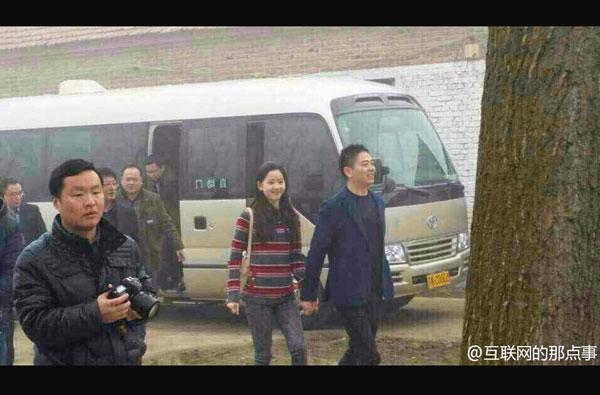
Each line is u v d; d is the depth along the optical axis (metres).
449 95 12.55
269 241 6.04
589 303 3.92
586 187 3.88
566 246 3.90
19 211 9.53
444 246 9.71
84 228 4.05
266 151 9.97
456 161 12.43
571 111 3.87
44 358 4.09
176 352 8.82
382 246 6.00
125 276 4.16
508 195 4.00
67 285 4.01
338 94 9.80
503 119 4.01
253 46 14.10
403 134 9.88
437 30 12.70
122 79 15.17
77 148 11.41
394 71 12.95
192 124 10.52
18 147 11.83
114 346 4.08
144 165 10.80
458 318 9.39
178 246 9.59
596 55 3.88
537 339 3.95
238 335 9.62
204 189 10.33
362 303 5.91
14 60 16.12
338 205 5.89
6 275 6.00
